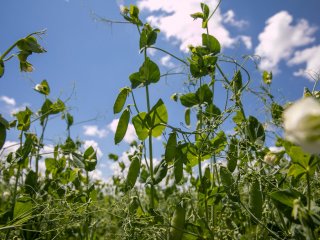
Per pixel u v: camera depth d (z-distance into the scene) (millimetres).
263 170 456
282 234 388
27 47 426
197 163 532
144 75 512
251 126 490
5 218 494
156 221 465
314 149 171
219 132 505
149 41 515
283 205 300
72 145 757
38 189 637
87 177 631
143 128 490
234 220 520
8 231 473
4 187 698
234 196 430
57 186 635
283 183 427
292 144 294
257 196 408
